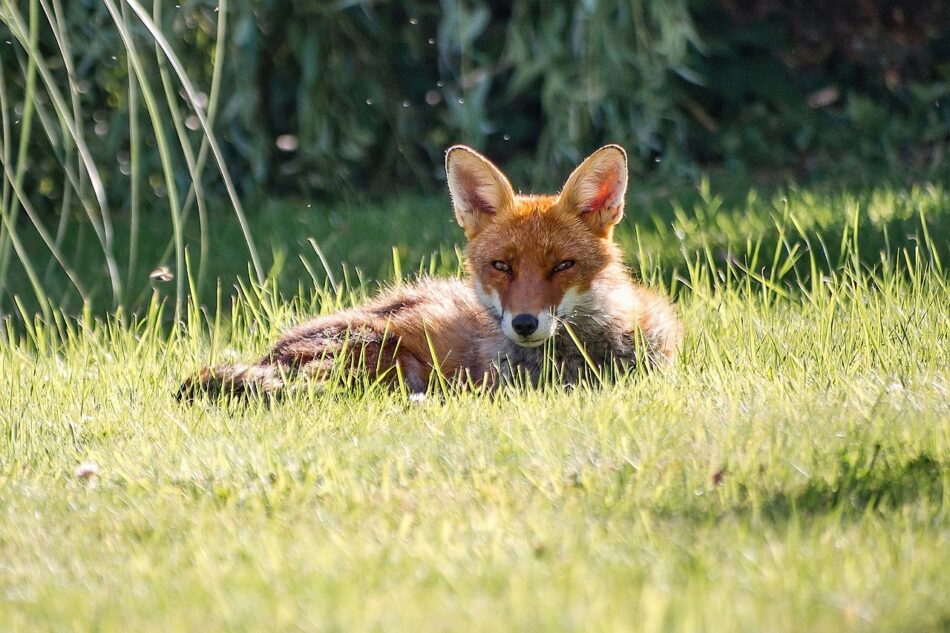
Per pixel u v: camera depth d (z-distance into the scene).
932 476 6.84
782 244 15.21
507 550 6.16
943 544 5.81
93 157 21.36
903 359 9.60
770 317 11.43
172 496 7.50
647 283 13.29
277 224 20.55
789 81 25.22
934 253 12.09
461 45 22.55
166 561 6.38
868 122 24.31
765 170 24.36
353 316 11.33
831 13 24.92
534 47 22.89
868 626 5.02
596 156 10.42
